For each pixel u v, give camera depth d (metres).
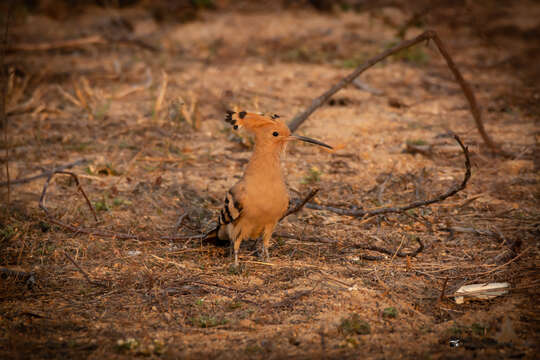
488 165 13.11
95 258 9.19
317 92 18.98
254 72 21.39
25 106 16.91
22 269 8.66
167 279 8.48
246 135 14.60
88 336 6.95
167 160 13.59
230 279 8.52
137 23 28.52
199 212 11.12
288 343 6.79
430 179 12.54
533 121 16.14
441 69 21.75
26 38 25.22
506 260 8.96
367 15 29.80
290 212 8.97
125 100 18.39
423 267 8.86
